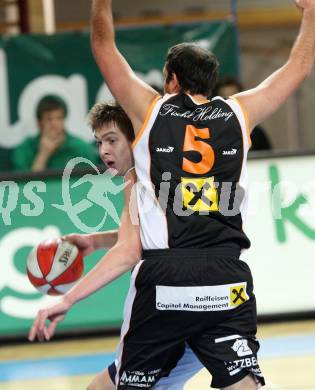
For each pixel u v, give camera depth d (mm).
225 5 33375
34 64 19562
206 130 7566
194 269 7312
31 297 15062
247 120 7699
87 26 31562
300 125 33906
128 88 7621
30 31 22078
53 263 8273
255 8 33781
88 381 12180
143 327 7430
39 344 15039
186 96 7695
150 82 19844
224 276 7363
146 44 19797
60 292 8367
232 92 16875
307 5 8000
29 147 19500
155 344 7430
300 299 15664
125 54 19750
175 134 7531
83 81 19641
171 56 7867
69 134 19406
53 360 13695
